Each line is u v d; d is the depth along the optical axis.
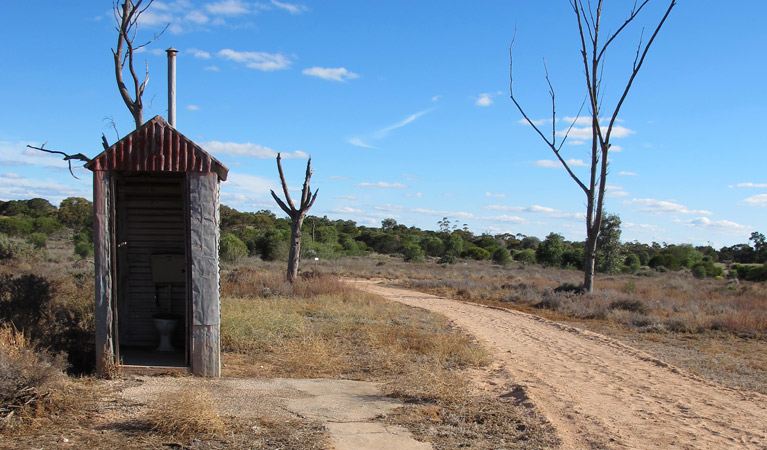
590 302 22.61
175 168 8.00
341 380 8.61
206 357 8.20
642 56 23.72
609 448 6.11
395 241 83.94
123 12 14.84
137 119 15.16
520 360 11.57
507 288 30.92
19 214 79.25
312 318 15.50
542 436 6.30
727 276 53.25
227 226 86.62
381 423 6.34
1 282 9.54
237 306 14.62
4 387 5.68
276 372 9.04
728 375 10.99
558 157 26.17
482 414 6.98
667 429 7.05
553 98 25.72
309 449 5.31
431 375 8.26
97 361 7.82
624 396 8.84
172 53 9.95
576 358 12.19
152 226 10.09
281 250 49.94
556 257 60.75
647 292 28.16
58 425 5.56
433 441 5.84
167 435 5.43
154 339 10.16
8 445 4.95
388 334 13.19
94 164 7.81
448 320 17.42
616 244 49.50
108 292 7.87
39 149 13.52
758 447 6.50
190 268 8.17
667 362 12.05
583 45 25.44
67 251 43.31
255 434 5.65
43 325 8.82
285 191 23.56
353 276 40.06
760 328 17.09
